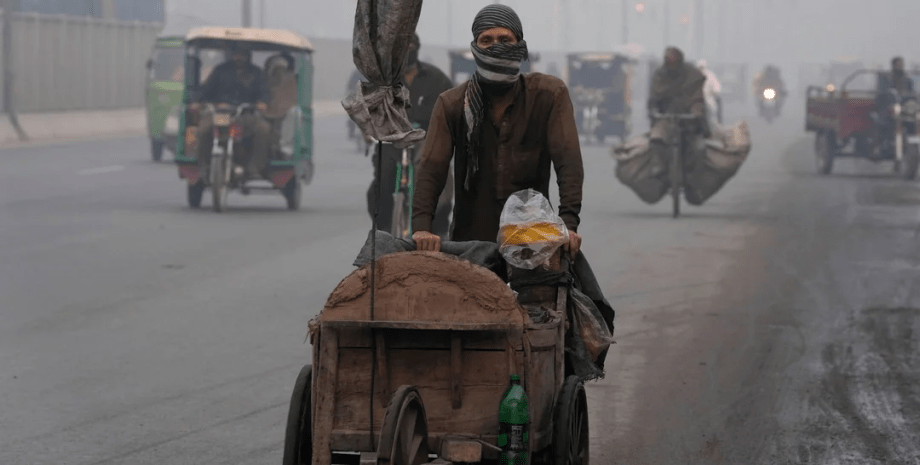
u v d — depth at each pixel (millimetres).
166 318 12094
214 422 8461
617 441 8102
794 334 11672
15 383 9445
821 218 22219
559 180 6316
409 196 13531
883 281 14922
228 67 22594
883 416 8766
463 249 6004
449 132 6367
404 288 5395
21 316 12094
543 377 5633
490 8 6227
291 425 5688
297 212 22250
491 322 5352
